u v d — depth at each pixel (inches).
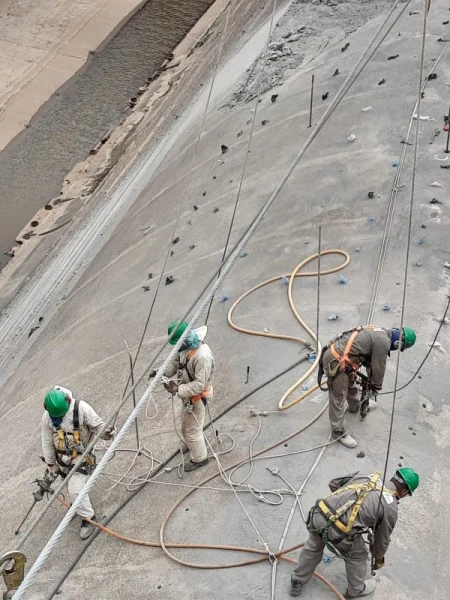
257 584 262.4
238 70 879.1
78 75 1111.0
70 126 1003.3
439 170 514.0
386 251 442.0
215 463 314.0
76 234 769.6
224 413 341.7
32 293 695.1
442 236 449.4
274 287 433.1
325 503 231.8
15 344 622.8
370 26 773.3
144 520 296.2
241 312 419.2
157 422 349.7
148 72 1120.8
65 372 463.2
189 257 522.3
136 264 573.3
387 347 284.7
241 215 541.3
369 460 305.0
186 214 602.9
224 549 276.5
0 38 1184.2
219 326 412.5
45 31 1200.2
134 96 1063.0
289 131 628.7
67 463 285.4
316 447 312.0
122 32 1214.3
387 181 512.1
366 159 542.9
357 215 485.1
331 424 310.0
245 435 326.3
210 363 289.9
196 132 789.9
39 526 311.7
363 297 404.8
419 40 695.7
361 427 320.5
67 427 280.4
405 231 457.4
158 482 310.5
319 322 389.1
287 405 333.7
